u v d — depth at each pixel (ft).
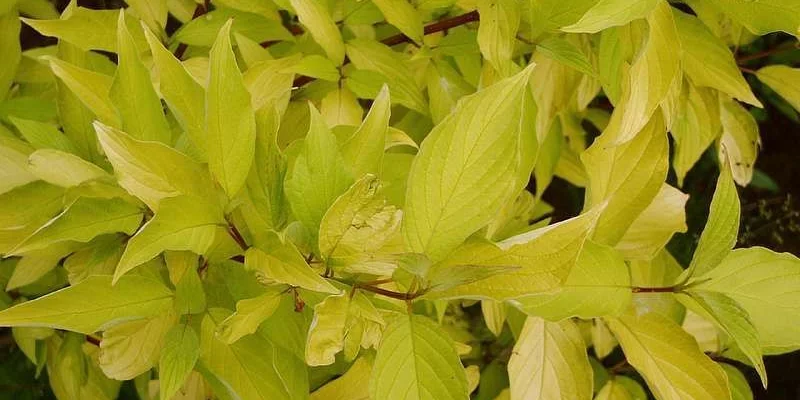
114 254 2.83
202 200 2.53
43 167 2.69
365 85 3.08
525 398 2.93
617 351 4.27
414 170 2.47
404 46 3.45
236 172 2.55
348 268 2.50
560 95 3.29
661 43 2.73
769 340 2.82
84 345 3.24
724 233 2.72
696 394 2.84
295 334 2.63
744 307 2.81
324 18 3.03
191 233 2.52
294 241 2.51
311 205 2.47
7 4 3.18
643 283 3.23
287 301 2.63
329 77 3.07
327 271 2.52
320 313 2.41
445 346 2.52
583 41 3.26
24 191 2.85
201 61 3.18
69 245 2.87
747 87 3.10
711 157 5.13
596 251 2.77
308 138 2.43
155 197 2.52
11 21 3.21
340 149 2.58
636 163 2.95
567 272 2.46
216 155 2.53
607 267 2.78
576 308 2.78
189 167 2.55
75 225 2.62
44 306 2.56
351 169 2.59
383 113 2.59
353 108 3.10
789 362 5.69
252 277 2.69
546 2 2.93
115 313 2.61
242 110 2.51
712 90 3.39
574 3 2.91
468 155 2.47
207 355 2.67
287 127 3.15
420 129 3.41
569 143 4.06
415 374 2.52
